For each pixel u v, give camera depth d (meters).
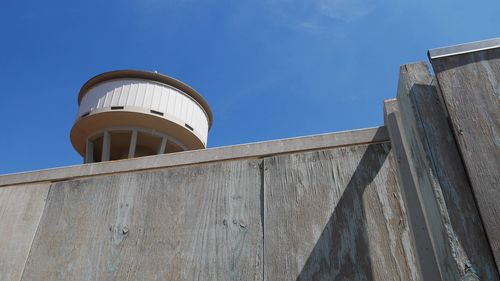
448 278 1.26
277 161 2.28
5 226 2.49
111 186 2.48
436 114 1.50
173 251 2.12
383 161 2.12
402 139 1.91
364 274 1.80
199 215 2.20
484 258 1.18
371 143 2.20
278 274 1.89
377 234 1.90
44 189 2.60
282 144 2.34
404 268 1.78
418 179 1.53
